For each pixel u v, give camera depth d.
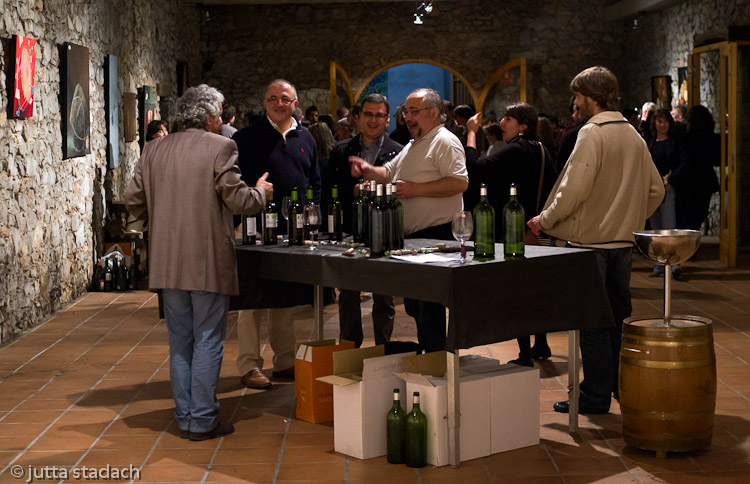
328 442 4.01
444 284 3.48
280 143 5.07
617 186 4.13
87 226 8.24
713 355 3.72
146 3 10.91
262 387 4.89
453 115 8.38
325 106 15.48
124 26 9.81
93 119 8.47
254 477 3.58
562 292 3.81
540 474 3.57
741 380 4.93
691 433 3.68
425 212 4.58
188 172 3.97
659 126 8.73
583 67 15.48
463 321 3.47
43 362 5.52
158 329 6.48
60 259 7.40
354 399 3.78
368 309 7.20
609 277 4.25
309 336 6.27
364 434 3.76
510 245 3.71
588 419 4.27
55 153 7.25
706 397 3.68
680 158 8.66
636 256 10.19
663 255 3.69
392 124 20.03
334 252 4.12
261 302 4.71
